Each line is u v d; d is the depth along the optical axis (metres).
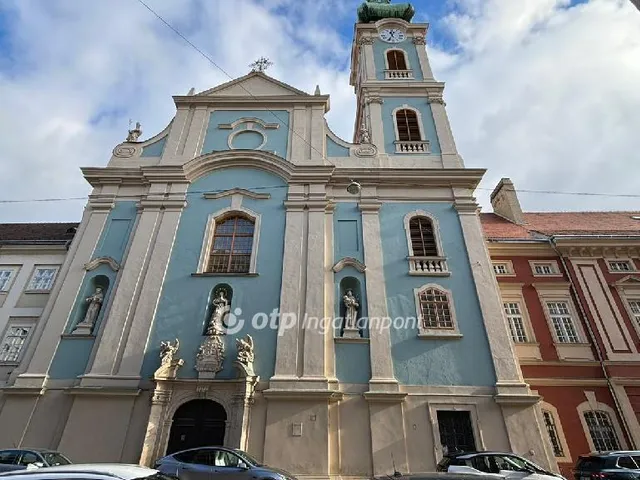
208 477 10.54
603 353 17.98
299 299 16.36
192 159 19.98
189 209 19.00
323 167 19.58
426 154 20.98
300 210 18.67
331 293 16.70
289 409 14.10
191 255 17.66
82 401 14.33
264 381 14.71
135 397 14.38
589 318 18.86
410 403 14.41
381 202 19.17
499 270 20.44
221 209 18.97
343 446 13.66
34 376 14.94
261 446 13.58
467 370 14.98
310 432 13.70
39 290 19.02
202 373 14.65
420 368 15.06
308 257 17.36
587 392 17.17
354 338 15.59
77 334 15.83
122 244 18.17
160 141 21.52
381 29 27.61
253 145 21.03
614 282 19.78
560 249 20.59
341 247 17.97
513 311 19.33
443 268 17.39
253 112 22.22
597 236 20.47
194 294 16.61
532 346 18.25
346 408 14.34
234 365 14.79
